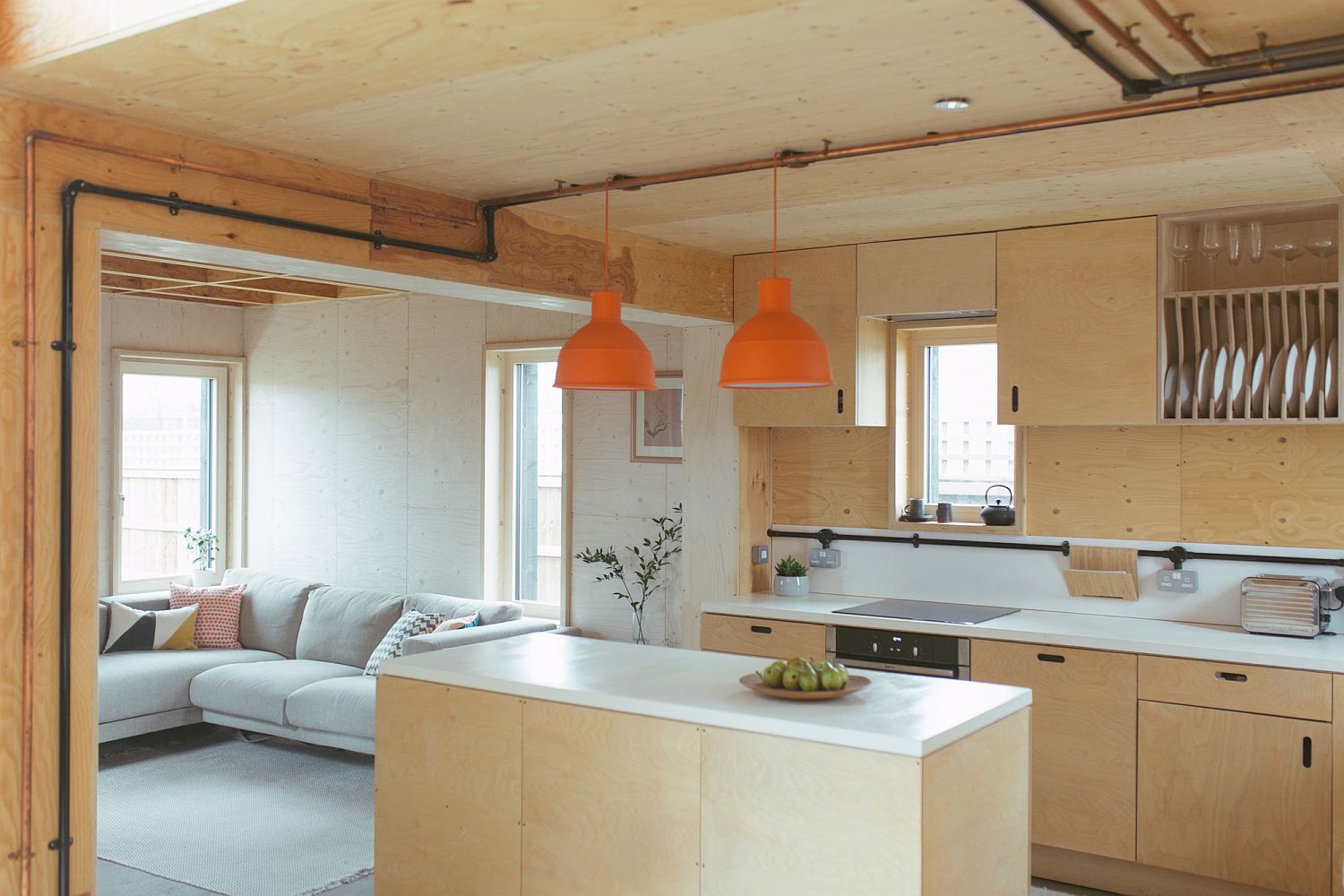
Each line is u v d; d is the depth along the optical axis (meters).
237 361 8.37
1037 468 5.33
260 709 6.38
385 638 6.61
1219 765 4.29
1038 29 2.60
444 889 3.78
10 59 2.87
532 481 7.15
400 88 3.00
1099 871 4.64
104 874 4.73
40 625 3.09
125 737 6.59
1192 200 4.42
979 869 3.14
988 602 5.46
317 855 4.96
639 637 6.52
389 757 3.93
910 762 2.85
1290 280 4.65
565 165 3.87
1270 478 4.78
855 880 2.94
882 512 5.79
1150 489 5.05
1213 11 2.52
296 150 3.64
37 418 3.08
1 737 3.02
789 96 3.11
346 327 7.88
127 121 3.29
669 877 3.28
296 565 8.16
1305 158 3.75
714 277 5.64
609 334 3.74
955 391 5.65
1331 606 4.58
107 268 6.48
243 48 2.68
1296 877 4.14
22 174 3.07
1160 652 4.40
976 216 4.74
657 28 2.53
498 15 2.45
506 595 7.25
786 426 5.71
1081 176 4.03
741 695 3.38
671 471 6.43
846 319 5.42
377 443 7.71
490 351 7.16
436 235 4.22
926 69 2.88
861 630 5.11
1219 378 4.59
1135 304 4.72
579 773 3.46
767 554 6.09
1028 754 3.42
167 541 8.12
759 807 3.11
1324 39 2.66
